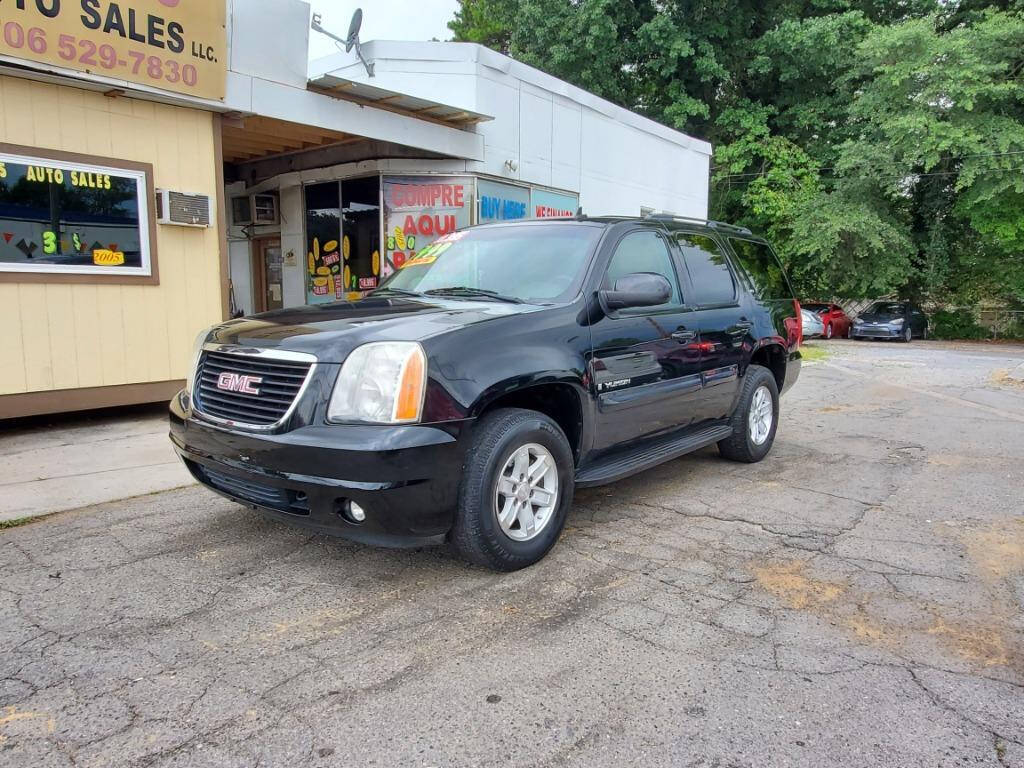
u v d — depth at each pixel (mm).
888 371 14391
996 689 2719
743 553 4066
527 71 12352
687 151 17641
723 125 28203
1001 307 29406
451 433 3299
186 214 7562
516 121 12203
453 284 4762
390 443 3119
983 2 28047
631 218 5055
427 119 10430
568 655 2934
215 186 7867
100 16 6559
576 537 4293
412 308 4020
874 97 25734
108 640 3023
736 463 6188
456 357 3400
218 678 2740
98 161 6934
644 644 3025
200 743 2357
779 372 6578
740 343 5637
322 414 3248
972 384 12117
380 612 3297
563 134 13367
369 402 3223
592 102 14047
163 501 4906
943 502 5078
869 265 27281
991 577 3758
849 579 3717
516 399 3883
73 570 3748
